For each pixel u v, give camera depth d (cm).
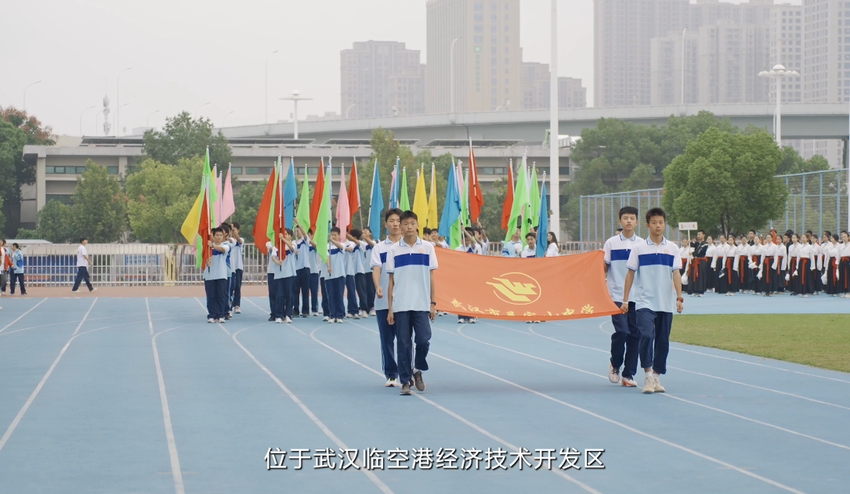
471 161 2488
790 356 1466
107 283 3912
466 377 1248
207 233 2145
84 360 1426
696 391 1122
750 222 4478
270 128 10600
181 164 7506
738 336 1777
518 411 981
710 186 4503
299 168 9250
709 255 3388
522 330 1961
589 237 5869
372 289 2273
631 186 8600
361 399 1057
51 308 2616
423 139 9950
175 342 1694
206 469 728
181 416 950
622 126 8831
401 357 1088
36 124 9756
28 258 3897
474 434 862
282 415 957
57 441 829
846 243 3072
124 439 838
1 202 8675
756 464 746
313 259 2305
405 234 1100
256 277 4038
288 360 1428
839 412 980
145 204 6994
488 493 664
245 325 2052
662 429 888
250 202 7050
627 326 1164
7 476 704
